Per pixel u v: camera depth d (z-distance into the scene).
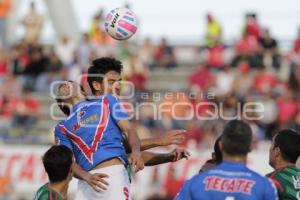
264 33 50.31
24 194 44.28
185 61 55.44
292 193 18.97
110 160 20.30
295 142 19.28
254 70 48.75
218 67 49.34
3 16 56.72
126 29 22.56
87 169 20.33
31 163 44.41
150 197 41.72
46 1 56.75
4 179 44.47
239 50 49.50
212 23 51.03
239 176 17.08
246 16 50.12
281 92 47.06
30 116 46.78
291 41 52.38
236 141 17.05
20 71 49.53
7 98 47.06
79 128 20.45
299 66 47.28
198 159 41.06
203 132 40.88
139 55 52.12
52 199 19.12
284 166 19.36
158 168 41.84
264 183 17.03
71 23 56.75
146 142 20.47
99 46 50.62
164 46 53.91
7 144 45.38
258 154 40.22
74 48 51.19
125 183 20.34
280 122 43.62
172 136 20.53
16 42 57.06
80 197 20.48
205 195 17.09
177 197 17.41
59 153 19.17
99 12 52.53
